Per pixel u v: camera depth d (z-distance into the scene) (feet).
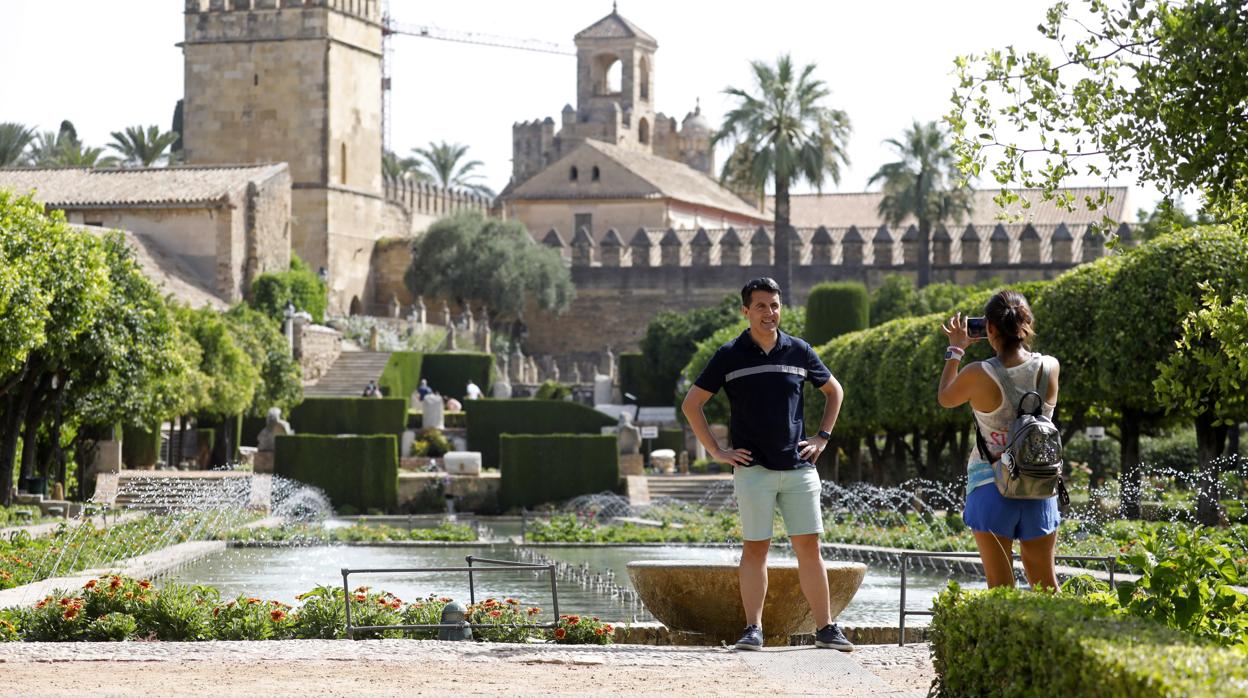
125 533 90.48
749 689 27.96
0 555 67.21
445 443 208.13
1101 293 100.01
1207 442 92.58
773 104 255.91
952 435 138.41
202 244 252.42
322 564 90.63
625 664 31.07
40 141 340.39
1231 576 29.07
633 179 345.10
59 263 104.06
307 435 163.73
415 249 314.96
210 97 307.37
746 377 32.45
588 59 482.28
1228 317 33.30
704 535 113.80
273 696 27.07
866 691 27.78
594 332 313.73
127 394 125.80
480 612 44.37
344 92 308.81
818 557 32.71
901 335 132.26
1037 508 29.09
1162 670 17.35
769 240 298.56
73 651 32.94
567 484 165.07
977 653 23.52
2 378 106.42
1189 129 30.50
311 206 303.68
